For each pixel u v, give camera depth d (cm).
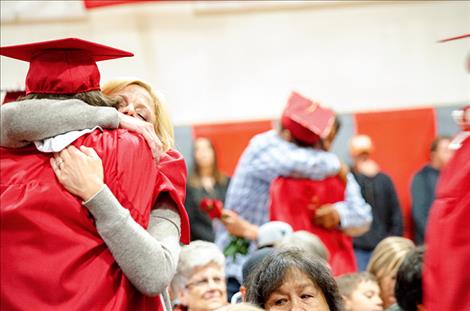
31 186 269
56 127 273
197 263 437
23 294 265
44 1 920
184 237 296
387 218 872
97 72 289
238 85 980
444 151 910
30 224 266
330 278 326
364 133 967
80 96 284
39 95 281
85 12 935
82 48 283
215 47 975
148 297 282
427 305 321
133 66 950
